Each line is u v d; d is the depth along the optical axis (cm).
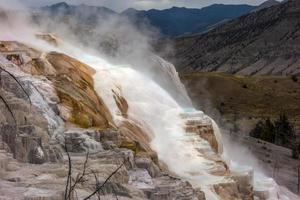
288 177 6456
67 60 3659
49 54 3678
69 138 2866
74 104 3241
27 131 2648
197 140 3712
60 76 3434
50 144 2723
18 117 2678
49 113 3008
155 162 3155
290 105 17875
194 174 3325
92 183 2234
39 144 2573
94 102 3434
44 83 3206
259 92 19012
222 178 3272
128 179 2608
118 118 3522
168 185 2650
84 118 3183
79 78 3553
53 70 3534
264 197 3731
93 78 3741
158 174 2948
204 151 3622
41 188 2056
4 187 2028
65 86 3338
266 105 17825
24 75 3206
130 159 2806
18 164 2411
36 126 2731
